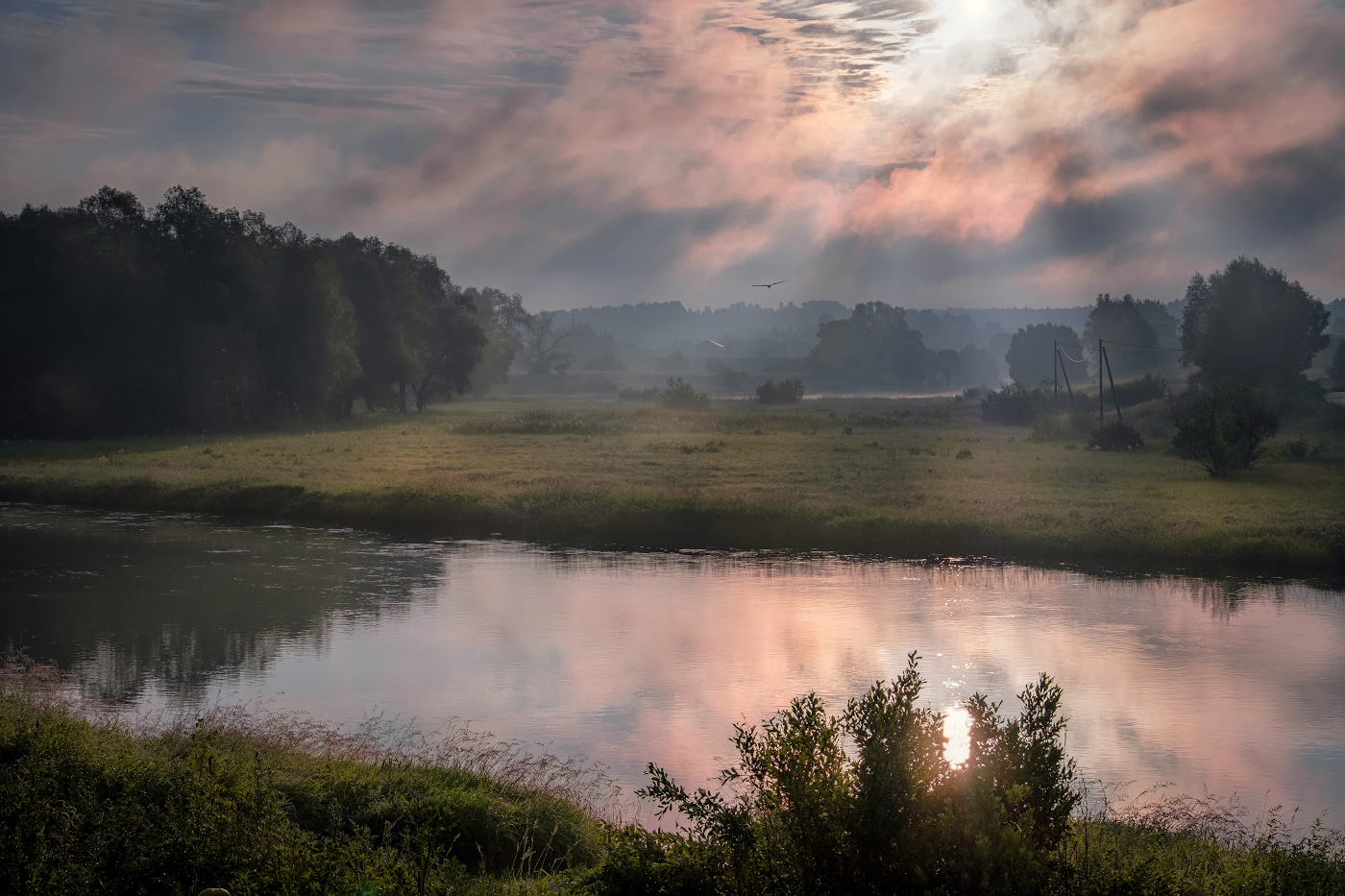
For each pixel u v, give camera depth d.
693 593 27.44
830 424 91.56
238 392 83.25
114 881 7.24
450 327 114.94
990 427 91.75
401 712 17.38
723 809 6.94
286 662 20.61
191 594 26.95
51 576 29.23
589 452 61.91
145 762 10.26
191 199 84.12
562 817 10.43
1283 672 20.03
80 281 73.44
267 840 7.26
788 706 17.73
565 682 19.23
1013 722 6.92
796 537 35.38
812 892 6.30
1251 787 14.30
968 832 6.15
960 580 29.16
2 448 63.41
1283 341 95.56
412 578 29.33
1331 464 56.88
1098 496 41.94
